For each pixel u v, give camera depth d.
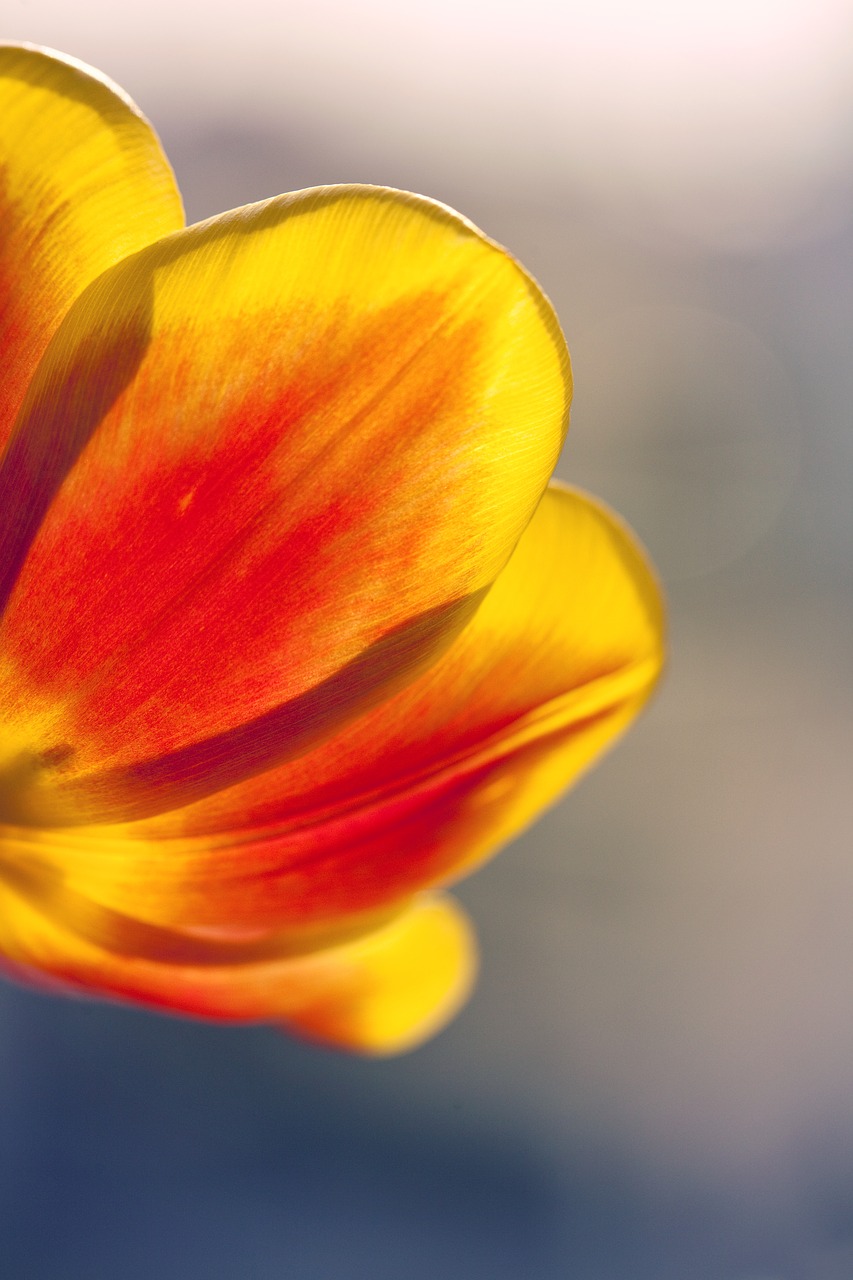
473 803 0.33
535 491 0.30
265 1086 1.87
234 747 0.30
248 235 0.29
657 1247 1.75
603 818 2.20
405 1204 1.77
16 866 0.32
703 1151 1.83
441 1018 0.39
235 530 0.29
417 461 0.29
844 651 2.57
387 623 0.30
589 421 2.78
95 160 0.29
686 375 2.81
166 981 0.34
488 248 0.29
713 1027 1.93
